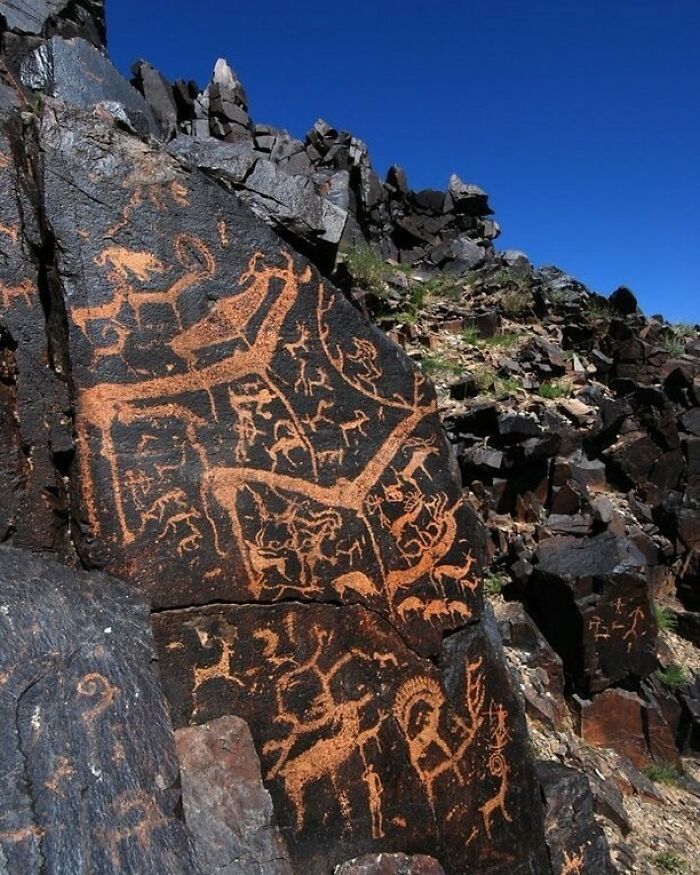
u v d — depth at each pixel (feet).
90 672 7.34
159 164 10.00
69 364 9.21
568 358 41.01
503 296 47.37
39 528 8.84
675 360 38.52
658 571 27.25
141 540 9.17
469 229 61.67
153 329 9.61
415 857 9.73
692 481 29.89
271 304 10.36
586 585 20.16
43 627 7.56
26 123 9.74
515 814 11.26
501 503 26.22
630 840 15.66
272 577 9.87
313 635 10.09
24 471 8.87
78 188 9.50
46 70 24.91
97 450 9.13
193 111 53.42
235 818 7.92
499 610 21.11
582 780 12.59
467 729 11.07
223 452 9.78
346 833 9.89
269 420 10.14
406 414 11.23
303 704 9.87
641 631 20.11
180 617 9.31
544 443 25.88
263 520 9.89
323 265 23.50
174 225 9.94
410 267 56.44
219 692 9.39
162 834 6.48
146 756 6.94
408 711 10.64
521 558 22.91
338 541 10.39
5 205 9.25
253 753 8.63
